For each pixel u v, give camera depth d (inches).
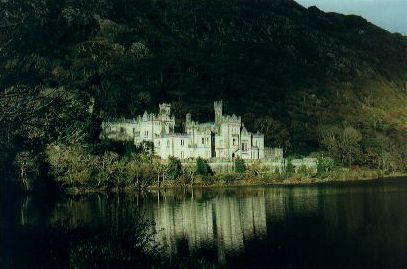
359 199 7199.8
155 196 7470.5
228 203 6815.9
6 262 2338.8
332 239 4667.8
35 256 2490.2
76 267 2362.2
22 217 3954.2
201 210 6205.7
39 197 5073.8
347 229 5108.3
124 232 2751.0
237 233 4896.7
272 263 3848.4
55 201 6008.9
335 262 3885.3
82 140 7475.4
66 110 2261.3
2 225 2812.5
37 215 4416.8
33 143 2176.4
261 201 7032.5
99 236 2728.8
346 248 4335.6
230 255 4050.2
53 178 6373.0
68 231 3048.7
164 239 4608.8
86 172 7406.5
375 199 7180.1
